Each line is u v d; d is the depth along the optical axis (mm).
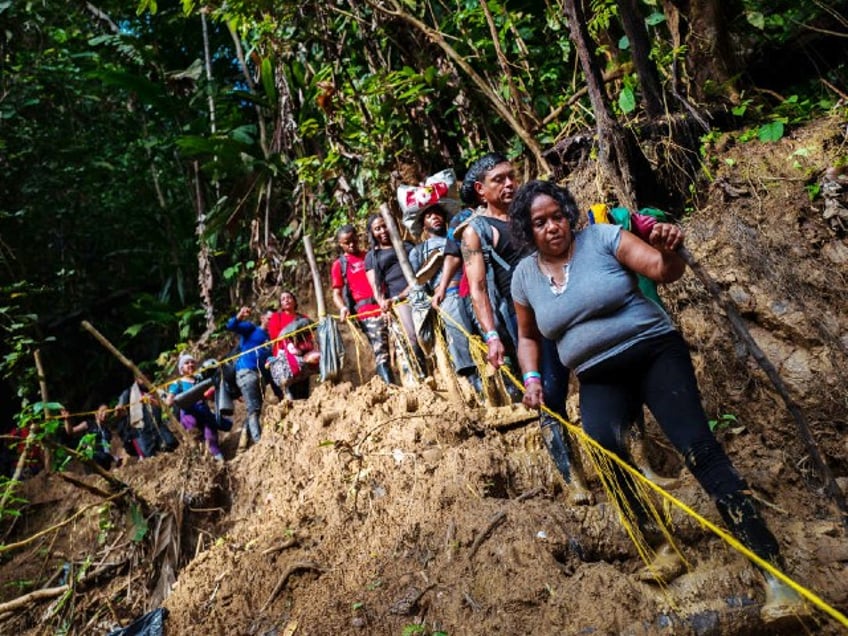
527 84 7746
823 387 4535
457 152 8609
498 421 5008
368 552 4383
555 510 4039
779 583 3184
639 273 3367
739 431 4645
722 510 3117
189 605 4570
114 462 8508
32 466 8289
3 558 6477
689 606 3404
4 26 12180
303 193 9711
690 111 5902
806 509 4078
